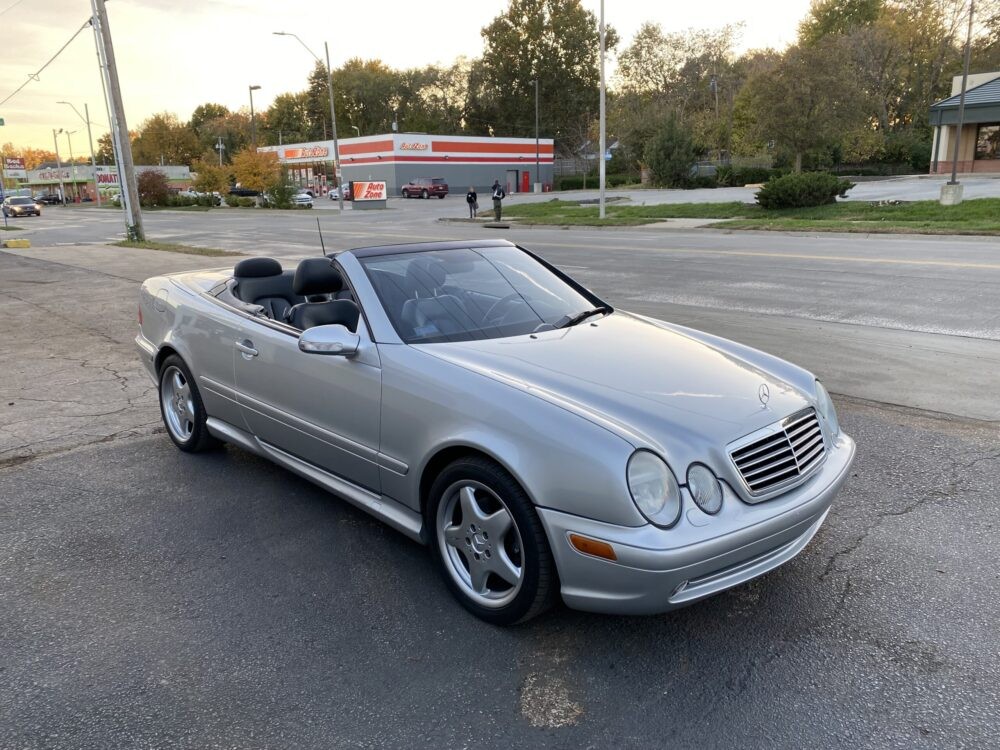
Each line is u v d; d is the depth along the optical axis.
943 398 5.84
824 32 79.44
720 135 67.00
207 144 113.06
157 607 3.19
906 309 9.51
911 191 33.97
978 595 3.15
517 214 34.31
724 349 3.74
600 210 29.52
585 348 3.41
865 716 2.47
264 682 2.69
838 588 3.23
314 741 2.40
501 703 2.56
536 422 2.72
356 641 2.93
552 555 2.72
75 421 5.71
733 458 2.71
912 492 4.16
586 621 3.05
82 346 8.35
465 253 4.23
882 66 61.53
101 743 2.40
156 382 5.14
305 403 3.73
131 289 12.96
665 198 40.75
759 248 17.31
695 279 12.58
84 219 46.28
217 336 4.36
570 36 82.56
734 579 2.71
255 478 4.57
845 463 3.18
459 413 2.95
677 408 2.84
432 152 65.00
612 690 2.62
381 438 3.32
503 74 85.06
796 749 2.33
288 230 29.34
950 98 45.78
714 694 2.59
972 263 13.50
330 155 69.69
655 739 2.38
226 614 3.13
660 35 74.69
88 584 3.38
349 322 3.86
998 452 4.73
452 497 3.12
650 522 2.51
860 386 6.19
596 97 85.19
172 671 2.76
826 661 2.75
